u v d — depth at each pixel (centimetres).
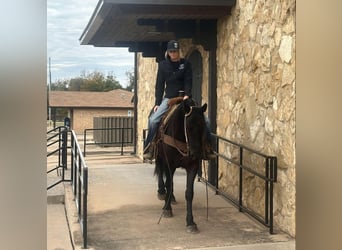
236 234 500
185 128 492
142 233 506
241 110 644
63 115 4194
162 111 569
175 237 491
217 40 750
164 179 723
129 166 1063
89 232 509
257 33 584
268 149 554
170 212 579
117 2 649
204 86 812
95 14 747
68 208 611
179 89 579
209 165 764
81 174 530
